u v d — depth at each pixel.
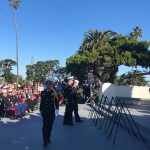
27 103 23.42
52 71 91.56
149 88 38.16
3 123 17.44
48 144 12.10
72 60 45.06
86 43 54.31
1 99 19.59
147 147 12.14
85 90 35.31
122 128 16.75
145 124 16.66
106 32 55.19
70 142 12.68
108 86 36.41
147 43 40.78
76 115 19.08
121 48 43.06
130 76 52.94
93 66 45.78
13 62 79.06
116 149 11.66
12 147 11.38
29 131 14.89
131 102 33.69
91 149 11.50
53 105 11.94
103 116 19.05
